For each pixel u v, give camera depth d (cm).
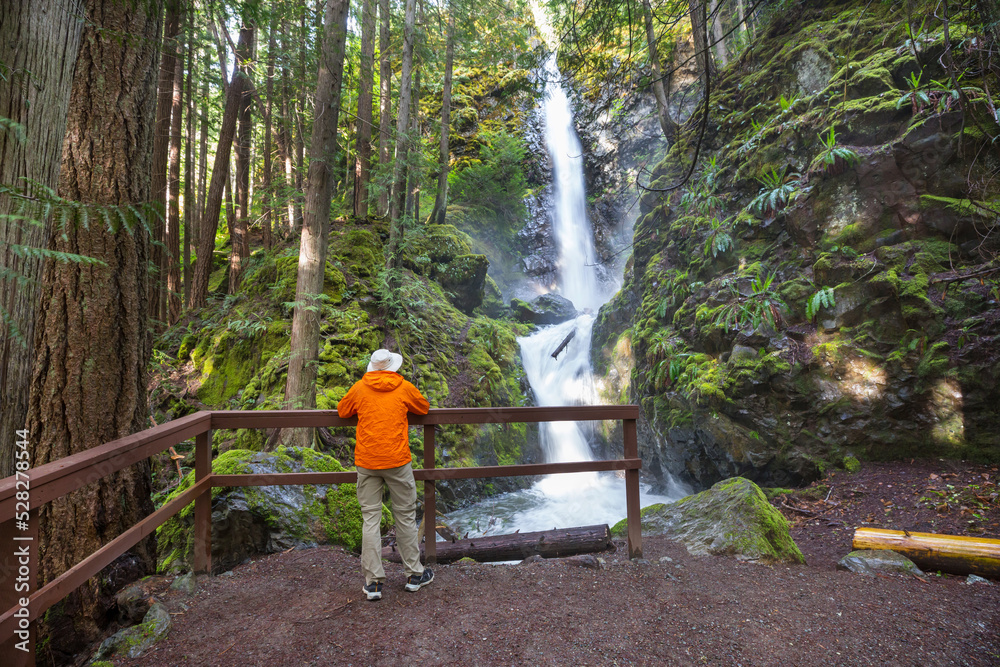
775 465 691
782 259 778
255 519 415
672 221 1053
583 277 2116
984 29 470
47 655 315
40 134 220
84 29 354
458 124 1908
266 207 1190
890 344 643
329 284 982
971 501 510
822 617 309
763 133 845
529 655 261
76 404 345
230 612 308
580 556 392
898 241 673
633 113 1941
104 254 355
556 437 1075
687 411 800
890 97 710
